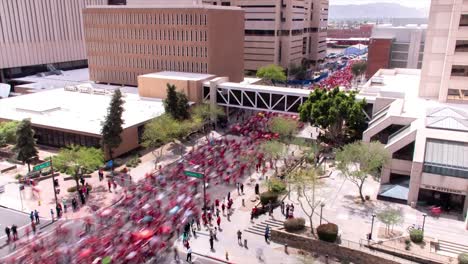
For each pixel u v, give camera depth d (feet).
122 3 470.80
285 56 460.96
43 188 167.32
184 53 293.23
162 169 185.37
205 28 280.10
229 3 450.71
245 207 149.18
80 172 162.71
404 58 401.70
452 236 125.80
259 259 119.55
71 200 155.94
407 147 157.17
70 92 296.71
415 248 118.62
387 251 117.70
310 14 545.85
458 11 189.06
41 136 219.82
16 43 371.35
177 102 222.28
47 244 126.52
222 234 132.26
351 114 191.21
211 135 238.68
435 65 208.85
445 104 197.88
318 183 141.08
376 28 410.52
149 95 273.13
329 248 122.11
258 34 445.78
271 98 237.45
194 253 122.42
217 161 193.98
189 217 141.08
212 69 290.35
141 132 218.18
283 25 451.53
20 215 145.48
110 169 186.09
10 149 206.49
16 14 367.86
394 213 126.52
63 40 419.33
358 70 453.99
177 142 226.38
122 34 315.99
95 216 143.33
